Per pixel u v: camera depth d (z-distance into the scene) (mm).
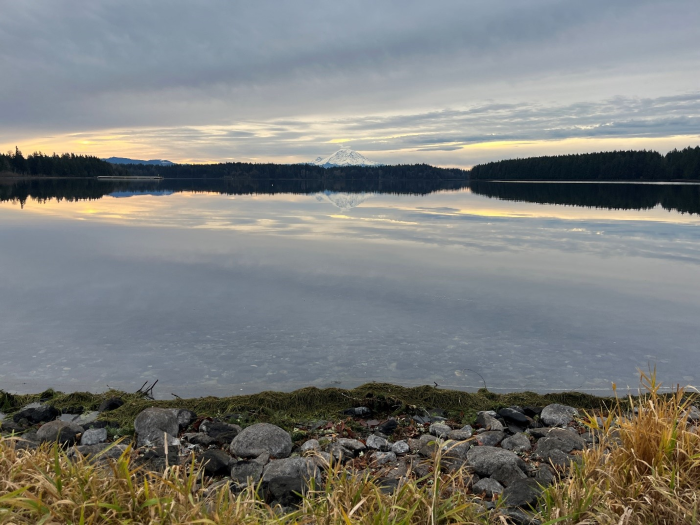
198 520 2096
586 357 6621
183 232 18297
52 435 4297
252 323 7773
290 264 12414
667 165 103875
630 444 2850
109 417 4848
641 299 9391
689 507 2424
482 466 3766
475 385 5812
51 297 9141
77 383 5695
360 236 17750
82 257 13117
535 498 3174
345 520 2145
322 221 22922
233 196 45125
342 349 6777
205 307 8602
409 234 18344
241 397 5203
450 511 2365
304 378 5891
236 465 3775
